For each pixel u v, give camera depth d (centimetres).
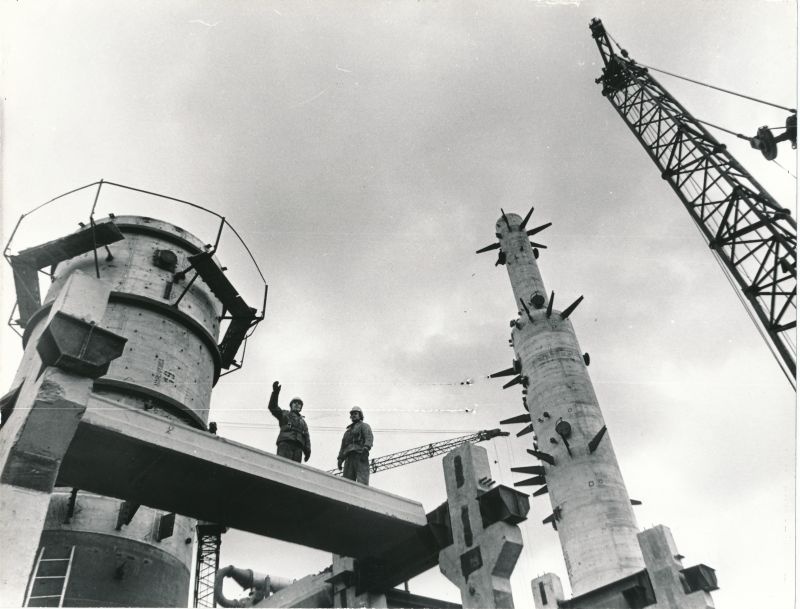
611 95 3881
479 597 1417
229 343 3000
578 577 3275
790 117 2325
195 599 3684
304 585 2181
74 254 2509
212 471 1426
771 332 2497
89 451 1339
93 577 1969
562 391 3831
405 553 1731
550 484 3622
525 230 4869
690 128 3262
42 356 1255
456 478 1605
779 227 2598
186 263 2809
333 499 1530
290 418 2077
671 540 2941
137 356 2386
